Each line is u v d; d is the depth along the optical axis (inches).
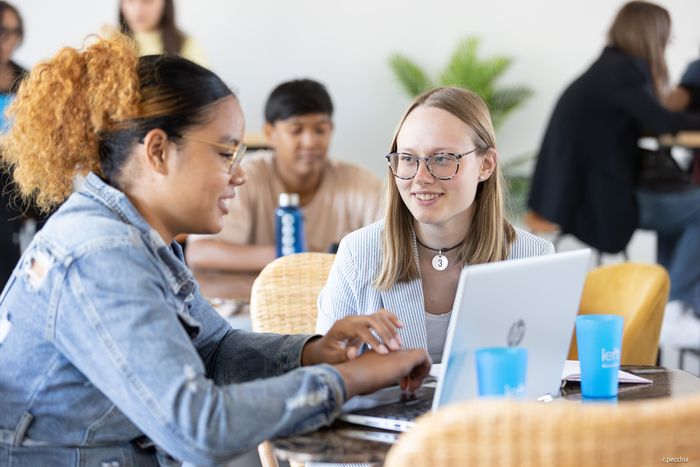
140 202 60.2
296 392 54.4
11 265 159.3
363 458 51.1
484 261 76.9
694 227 195.2
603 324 62.0
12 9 193.8
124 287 54.2
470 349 54.9
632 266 105.0
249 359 68.5
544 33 303.0
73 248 55.5
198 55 238.8
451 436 42.6
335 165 150.2
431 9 301.3
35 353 57.4
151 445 60.7
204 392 52.1
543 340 60.1
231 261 139.9
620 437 42.0
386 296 77.0
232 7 295.3
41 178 62.4
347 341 65.7
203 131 59.8
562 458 42.0
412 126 74.8
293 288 92.5
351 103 301.4
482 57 303.3
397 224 76.6
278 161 146.6
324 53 299.3
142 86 59.2
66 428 58.4
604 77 195.3
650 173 197.5
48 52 289.1
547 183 202.4
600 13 301.7
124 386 52.9
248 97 298.8
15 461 58.4
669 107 212.5
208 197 60.5
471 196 75.0
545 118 305.1
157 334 53.2
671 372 70.3
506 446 42.3
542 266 57.3
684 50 300.4
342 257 79.4
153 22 233.0
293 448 52.1
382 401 60.2
